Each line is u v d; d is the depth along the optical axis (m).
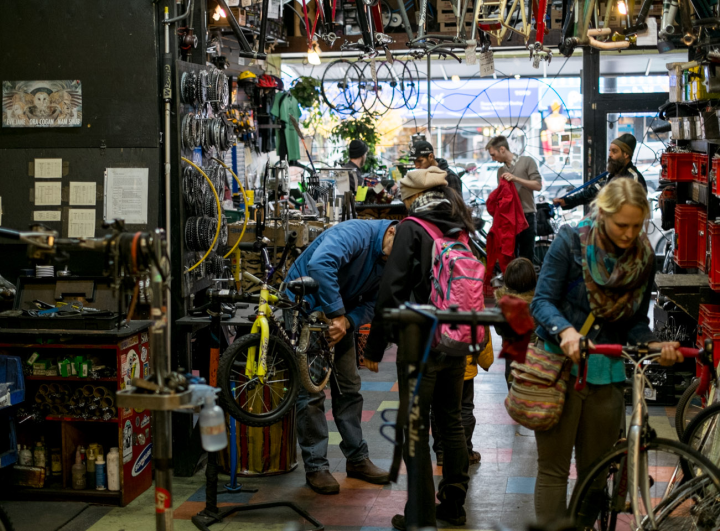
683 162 5.70
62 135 4.28
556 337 2.71
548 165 10.80
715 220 4.96
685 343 5.91
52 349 4.04
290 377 3.73
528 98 10.87
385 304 3.21
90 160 4.26
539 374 2.72
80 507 3.86
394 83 7.81
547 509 2.78
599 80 9.95
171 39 4.26
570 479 3.99
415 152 6.15
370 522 3.61
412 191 3.36
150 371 4.17
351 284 3.91
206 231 4.38
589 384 2.75
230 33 8.12
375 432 4.95
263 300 3.70
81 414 3.93
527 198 8.52
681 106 5.66
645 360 2.76
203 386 2.29
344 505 3.81
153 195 4.22
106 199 4.24
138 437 4.04
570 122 10.59
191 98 4.44
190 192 4.35
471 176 11.35
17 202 4.31
